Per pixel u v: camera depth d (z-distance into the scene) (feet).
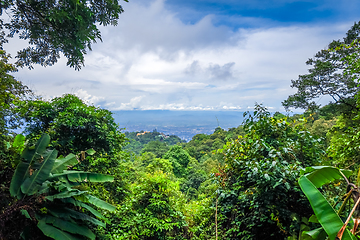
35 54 16.49
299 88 42.57
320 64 38.29
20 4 12.42
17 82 16.10
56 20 12.74
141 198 18.76
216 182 13.96
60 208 10.52
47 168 10.88
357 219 5.64
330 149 17.98
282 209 10.41
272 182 10.18
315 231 6.91
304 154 12.71
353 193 6.40
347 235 5.26
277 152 10.93
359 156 15.35
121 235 14.32
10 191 9.33
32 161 10.76
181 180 80.53
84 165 19.19
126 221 15.85
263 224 11.84
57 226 9.47
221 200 13.70
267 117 13.47
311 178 8.06
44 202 10.19
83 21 12.99
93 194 14.28
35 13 13.12
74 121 19.70
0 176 10.30
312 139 12.58
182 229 17.47
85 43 14.84
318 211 5.88
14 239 8.73
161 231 16.02
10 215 8.82
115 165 22.21
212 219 15.06
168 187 19.49
